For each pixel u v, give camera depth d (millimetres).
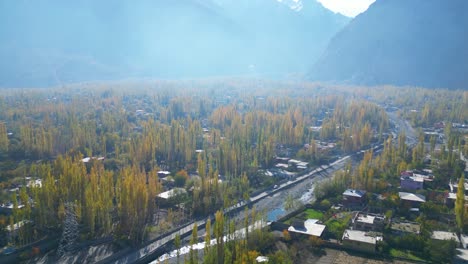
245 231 120125
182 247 123812
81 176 140625
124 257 119750
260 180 190125
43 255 120312
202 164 178000
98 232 132000
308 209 155875
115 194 150625
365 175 168125
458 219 132125
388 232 132125
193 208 150375
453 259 114875
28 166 194500
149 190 144375
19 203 148875
